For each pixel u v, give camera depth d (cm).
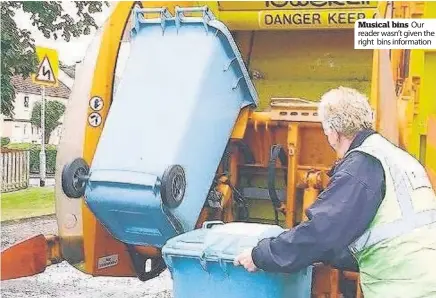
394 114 474
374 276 302
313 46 552
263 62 564
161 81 430
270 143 488
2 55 802
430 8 519
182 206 410
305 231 297
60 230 479
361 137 314
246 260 316
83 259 474
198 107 422
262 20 516
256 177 502
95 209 417
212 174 436
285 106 466
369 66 540
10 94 838
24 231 750
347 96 318
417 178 307
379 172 301
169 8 502
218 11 524
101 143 421
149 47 442
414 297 294
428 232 299
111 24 482
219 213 459
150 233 419
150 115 422
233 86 450
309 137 475
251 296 328
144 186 397
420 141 548
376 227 299
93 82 475
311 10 505
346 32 544
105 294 608
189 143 414
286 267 303
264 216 509
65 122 477
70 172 424
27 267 481
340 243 296
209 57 431
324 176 463
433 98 540
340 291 461
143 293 611
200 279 337
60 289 618
